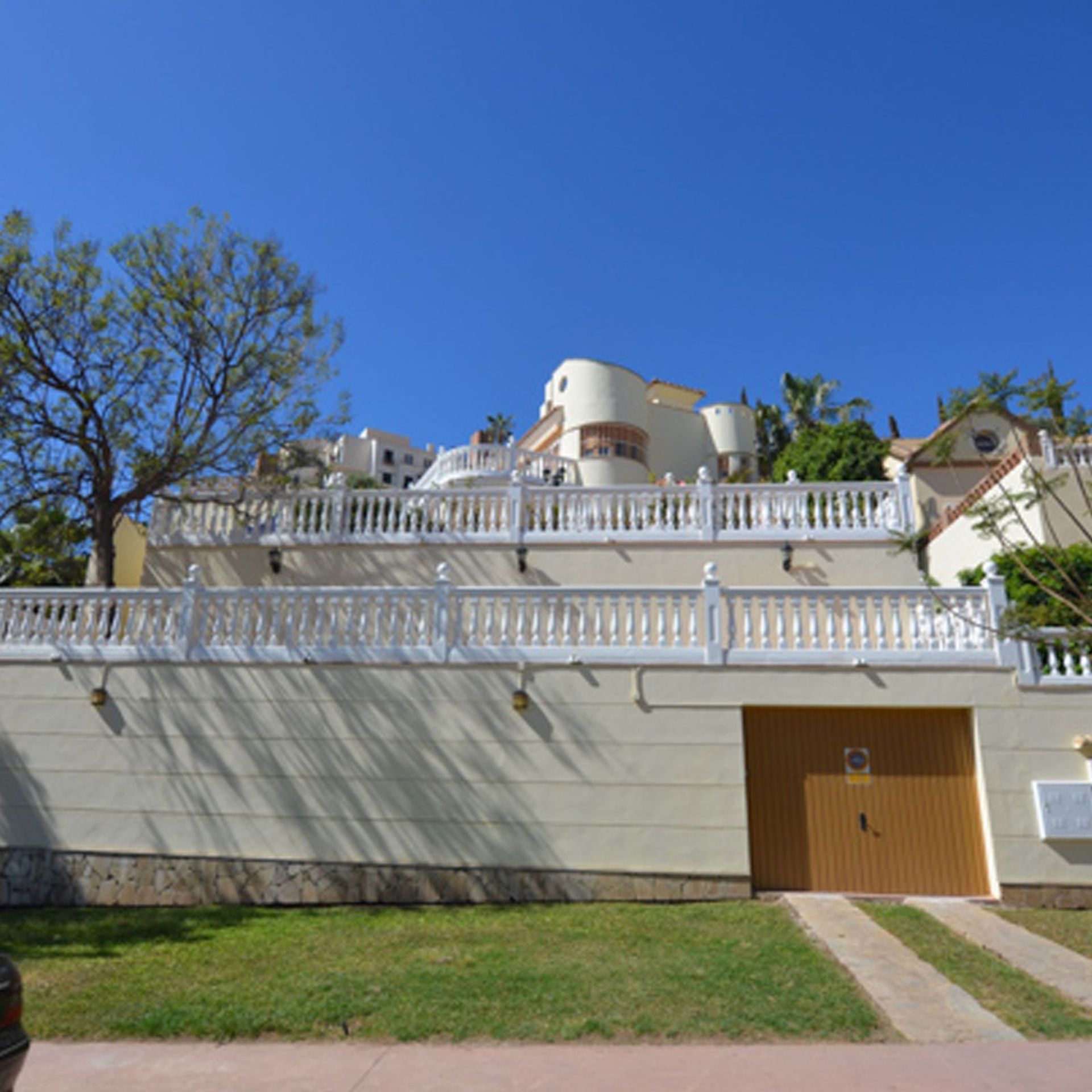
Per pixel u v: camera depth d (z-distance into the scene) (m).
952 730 9.92
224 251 15.36
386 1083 4.87
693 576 13.79
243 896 9.89
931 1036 5.57
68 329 14.29
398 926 8.54
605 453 37.56
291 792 10.17
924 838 9.66
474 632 10.53
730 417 43.97
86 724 10.59
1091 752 9.44
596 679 10.18
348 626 10.76
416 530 14.59
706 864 9.58
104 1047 5.54
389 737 10.22
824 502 14.84
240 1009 6.08
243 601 10.95
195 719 10.50
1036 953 7.40
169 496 14.87
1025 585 12.10
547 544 14.20
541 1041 5.52
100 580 14.22
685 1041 5.52
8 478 14.22
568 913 8.99
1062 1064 5.07
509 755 10.05
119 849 10.15
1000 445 22.50
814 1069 5.01
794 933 8.06
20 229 14.08
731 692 10.03
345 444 82.62
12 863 10.15
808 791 9.92
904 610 10.19
